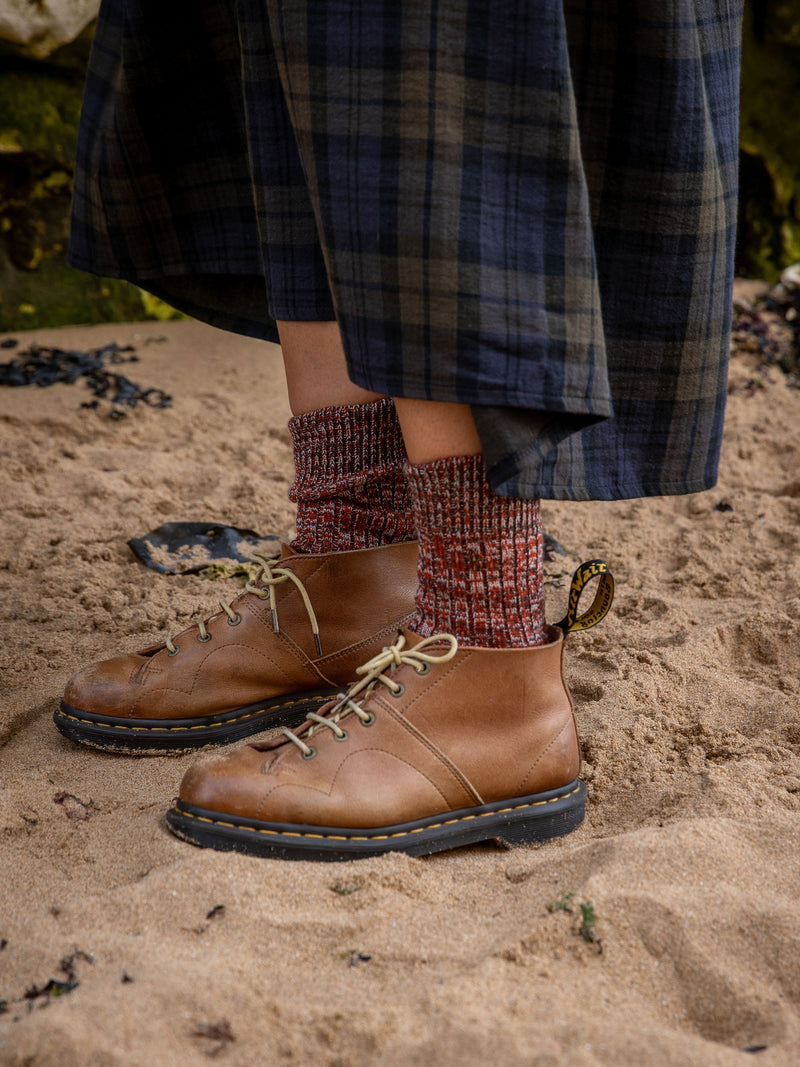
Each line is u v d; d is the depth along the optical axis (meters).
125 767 1.61
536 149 1.15
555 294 1.17
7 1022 1.02
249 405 3.86
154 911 1.19
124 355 4.44
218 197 1.77
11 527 2.69
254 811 1.33
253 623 1.68
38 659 1.96
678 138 1.28
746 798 1.43
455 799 1.38
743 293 5.55
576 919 1.14
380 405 1.63
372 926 1.18
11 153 4.61
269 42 1.39
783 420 3.81
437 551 1.35
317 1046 0.99
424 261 1.14
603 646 2.01
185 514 2.83
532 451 1.18
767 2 5.41
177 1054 0.96
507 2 1.11
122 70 1.66
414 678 1.37
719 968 1.09
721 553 2.53
